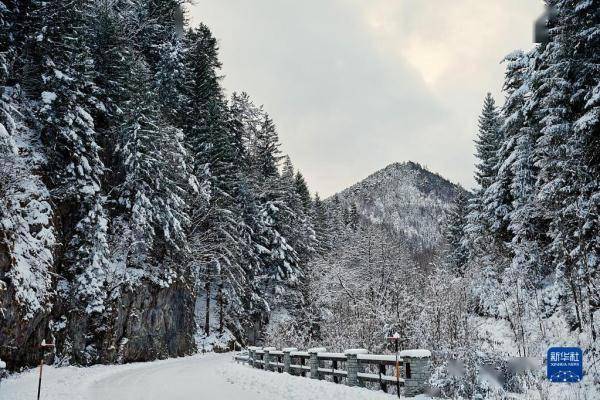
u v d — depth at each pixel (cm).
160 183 3055
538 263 2177
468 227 3606
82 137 2573
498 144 3719
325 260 4897
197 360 2998
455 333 1433
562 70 1892
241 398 1216
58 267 2441
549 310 1925
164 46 4406
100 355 2512
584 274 1681
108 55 3102
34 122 2466
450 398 1014
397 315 2041
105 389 1487
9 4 2398
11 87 2383
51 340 2239
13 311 1828
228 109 5097
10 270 1838
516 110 2467
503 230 2691
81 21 2767
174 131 3456
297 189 6650
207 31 5166
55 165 2484
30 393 1385
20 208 2048
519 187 2350
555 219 1873
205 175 3916
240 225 4356
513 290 1928
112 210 3005
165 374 2002
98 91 2917
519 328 1711
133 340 2717
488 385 1084
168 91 4153
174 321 3262
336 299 3634
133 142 2912
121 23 3722
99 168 2756
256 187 4841
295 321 4069
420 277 2366
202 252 3719
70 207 2566
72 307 2441
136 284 2828
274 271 4788
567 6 1845
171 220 3094
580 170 1744
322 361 1530
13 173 1967
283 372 1753
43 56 2438
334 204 10250
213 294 4491
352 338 2123
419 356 1018
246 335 4475
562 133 1852
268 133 5616
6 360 1820
